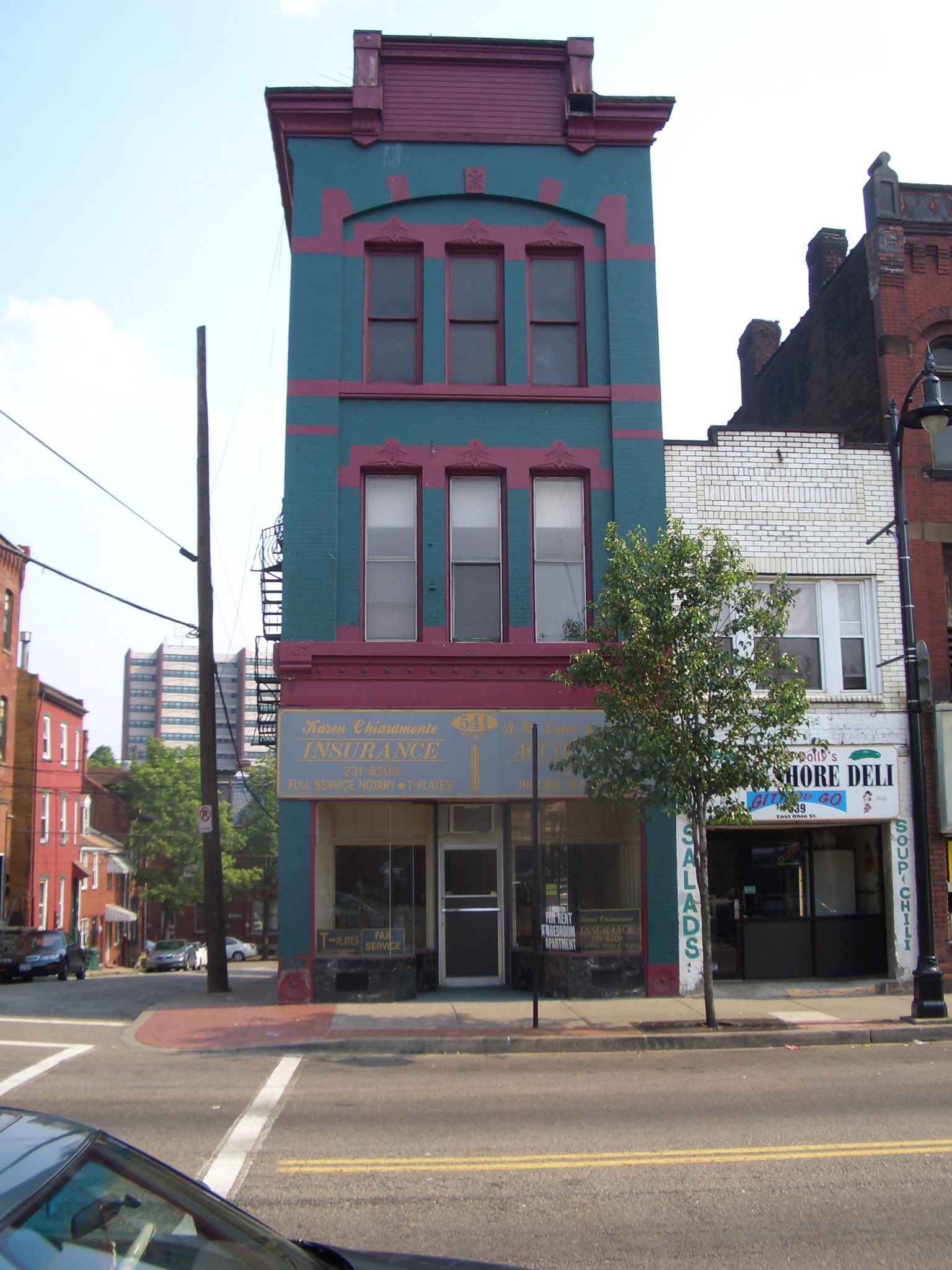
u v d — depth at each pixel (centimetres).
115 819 6788
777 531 1717
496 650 1598
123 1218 279
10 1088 997
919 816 1414
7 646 4178
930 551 1759
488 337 1730
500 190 1733
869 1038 1295
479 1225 608
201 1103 930
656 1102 932
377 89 1719
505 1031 1293
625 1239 586
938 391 1409
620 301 1728
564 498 1692
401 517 1664
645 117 1759
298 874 1545
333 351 1664
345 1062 1162
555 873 1605
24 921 4216
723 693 1352
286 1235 588
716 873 1716
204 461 1966
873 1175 701
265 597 2011
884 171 1875
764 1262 554
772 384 2458
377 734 1567
